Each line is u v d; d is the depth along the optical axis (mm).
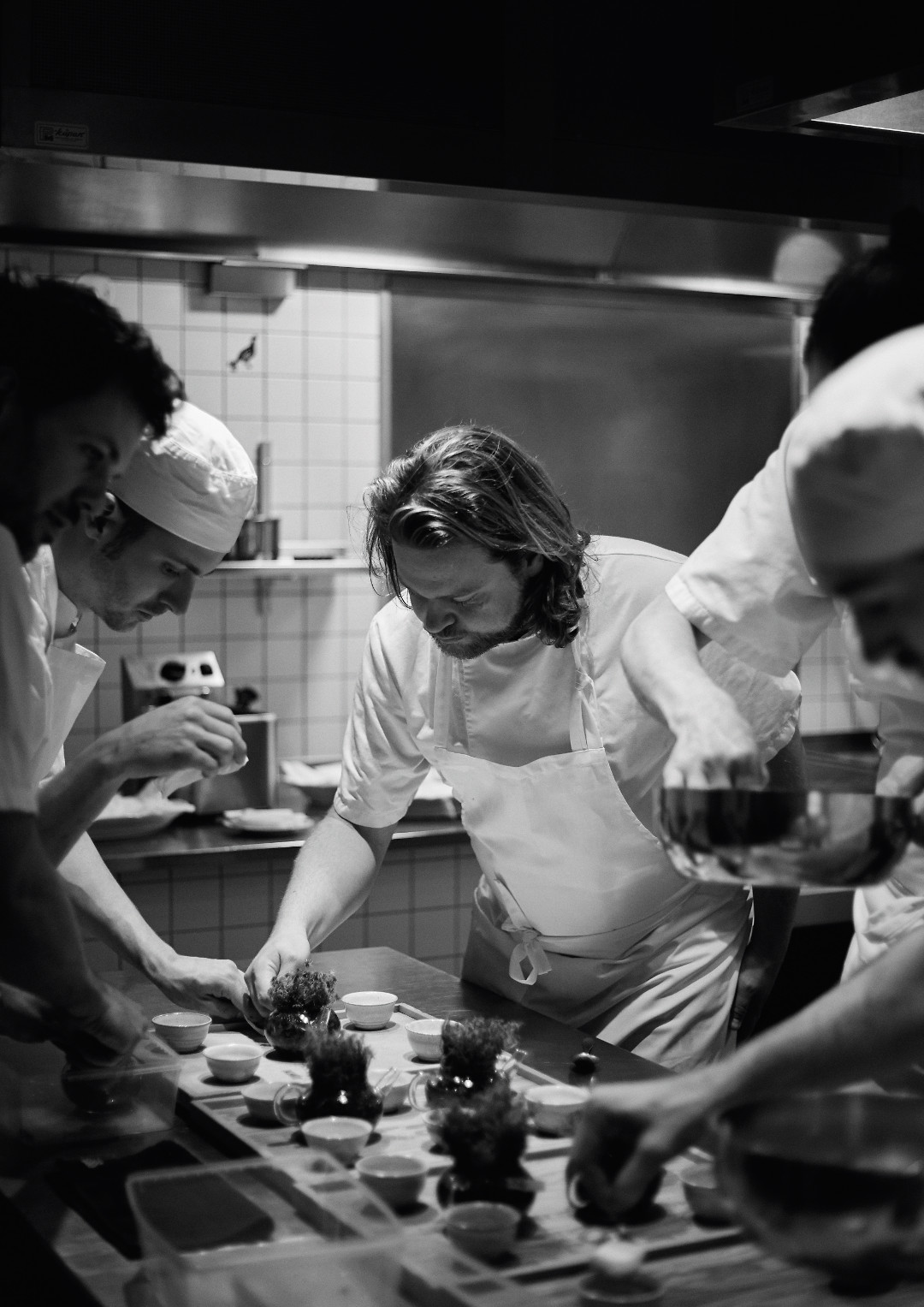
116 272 3545
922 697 1367
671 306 3977
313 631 3809
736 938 2051
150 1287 1167
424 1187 1350
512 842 2004
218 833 3332
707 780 1252
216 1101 1597
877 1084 1530
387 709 2107
